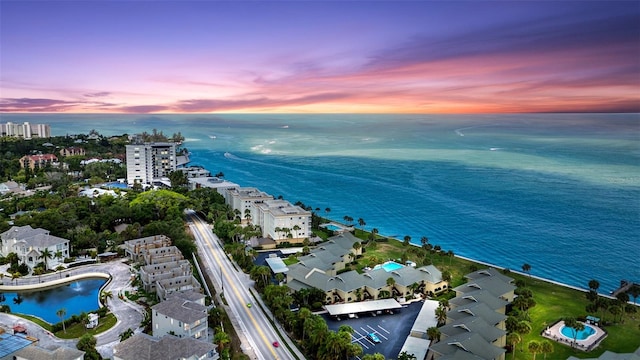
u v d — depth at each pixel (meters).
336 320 144.25
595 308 147.50
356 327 140.00
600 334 136.38
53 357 101.56
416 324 138.00
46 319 143.12
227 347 119.69
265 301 155.88
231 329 135.75
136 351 104.56
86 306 153.62
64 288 168.50
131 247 193.38
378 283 162.12
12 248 187.38
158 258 175.75
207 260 198.12
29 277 173.88
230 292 164.25
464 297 144.12
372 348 127.81
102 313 141.62
